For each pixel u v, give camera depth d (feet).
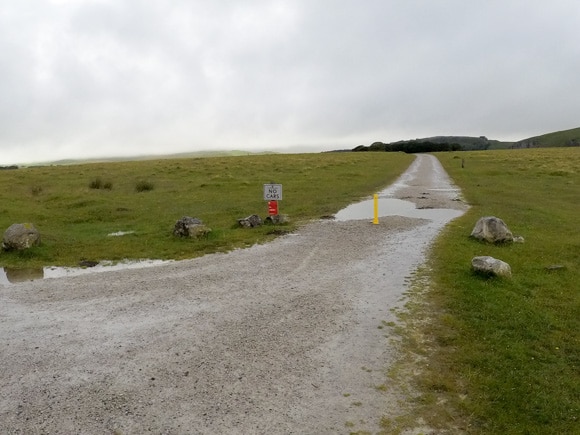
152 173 153.89
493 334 31.68
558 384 25.62
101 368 28.14
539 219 74.38
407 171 170.09
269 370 27.58
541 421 22.53
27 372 27.78
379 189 118.52
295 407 23.82
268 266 50.16
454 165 190.08
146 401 24.52
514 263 48.26
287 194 108.37
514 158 207.62
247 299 39.86
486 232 58.13
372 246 57.88
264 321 34.96
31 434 21.93
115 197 105.09
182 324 34.65
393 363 28.22
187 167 171.63
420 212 82.99
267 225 71.51
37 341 32.12
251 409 23.68
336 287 42.65
